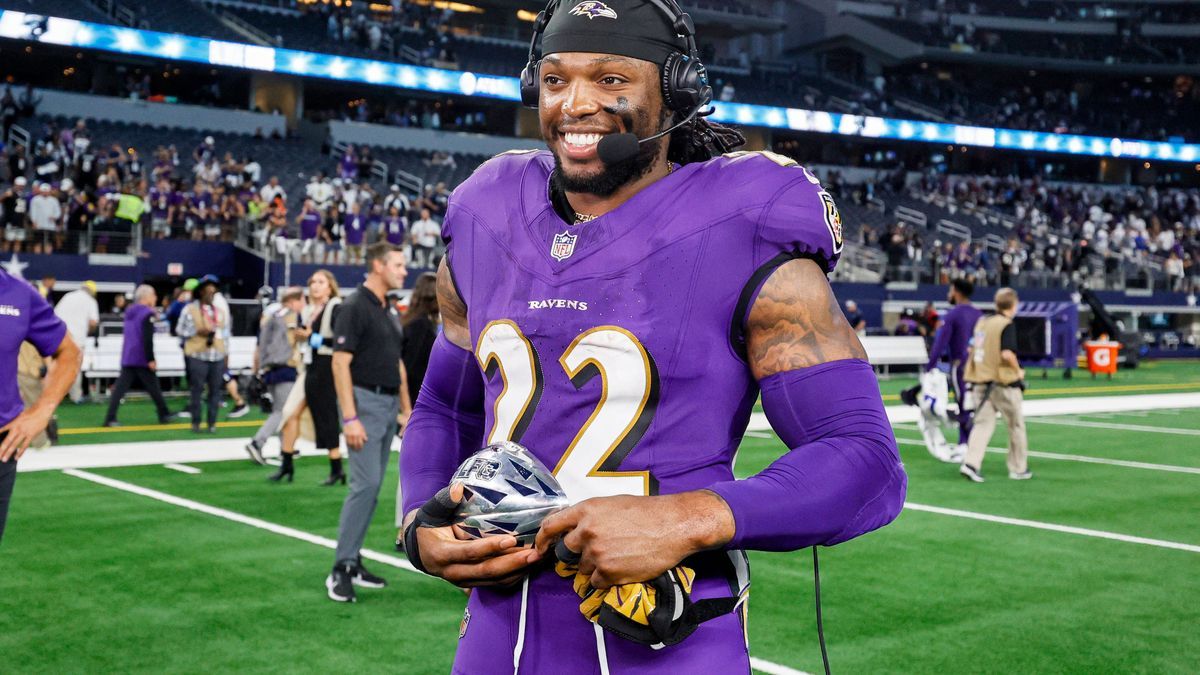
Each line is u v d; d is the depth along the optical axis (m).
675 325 1.57
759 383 1.61
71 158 24.53
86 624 4.96
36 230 20.64
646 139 1.60
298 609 5.25
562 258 1.63
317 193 25.05
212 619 5.06
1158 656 4.64
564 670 1.59
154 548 6.50
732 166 1.64
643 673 1.55
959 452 10.64
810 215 1.58
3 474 3.87
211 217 22.89
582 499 1.56
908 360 23.25
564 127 1.63
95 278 21.11
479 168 1.89
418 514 1.66
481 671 1.68
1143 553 6.72
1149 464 10.78
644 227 1.60
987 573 6.14
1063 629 5.04
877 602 5.48
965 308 10.34
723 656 1.59
